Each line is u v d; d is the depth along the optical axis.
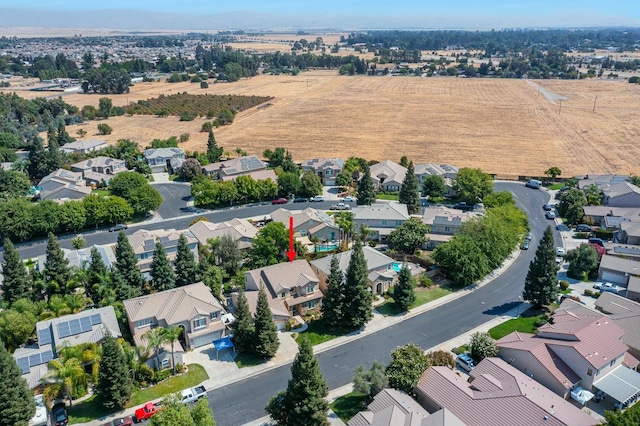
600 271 99.12
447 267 101.50
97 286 87.56
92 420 64.44
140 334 77.75
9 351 76.19
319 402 58.94
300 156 198.00
